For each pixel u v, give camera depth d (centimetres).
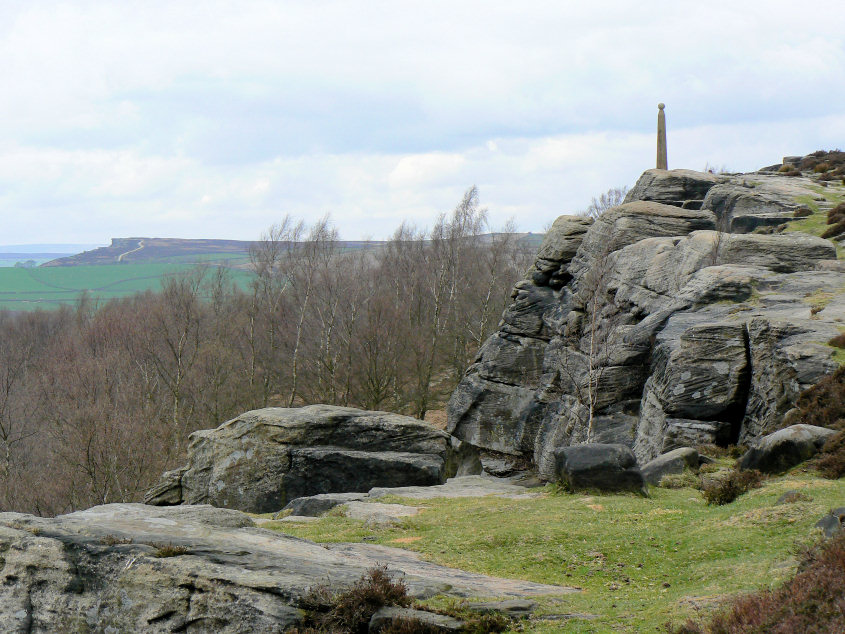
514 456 6769
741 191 6569
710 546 1916
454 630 1408
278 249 10369
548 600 1605
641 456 4003
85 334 10062
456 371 10400
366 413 4825
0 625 1741
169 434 6994
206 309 11081
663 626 1371
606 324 5516
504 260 11169
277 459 4503
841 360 3117
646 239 5828
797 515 1969
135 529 1903
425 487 3525
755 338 3562
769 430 3203
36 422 7725
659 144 8425
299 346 9800
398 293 11506
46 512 6312
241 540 1898
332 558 1844
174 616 1580
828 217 5706
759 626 1229
